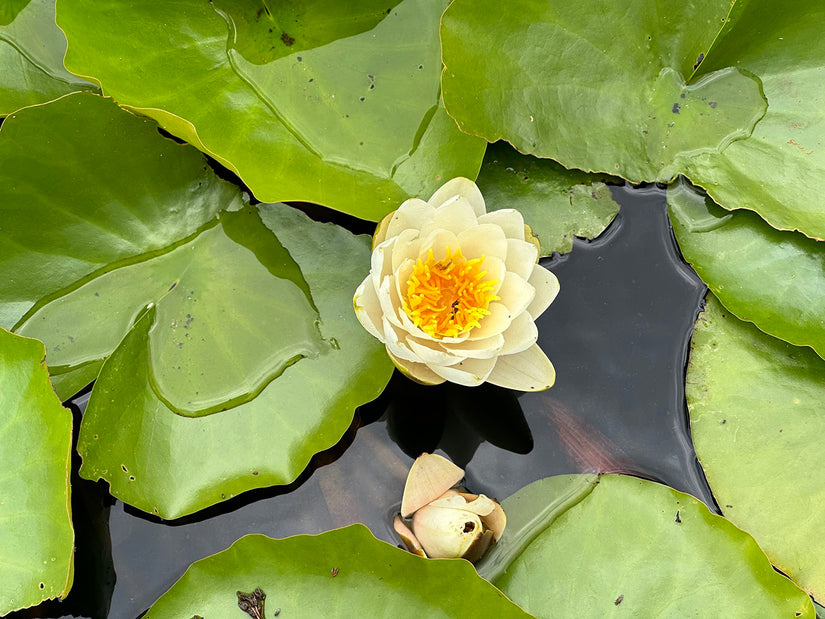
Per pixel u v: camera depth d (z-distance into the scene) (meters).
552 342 1.22
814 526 1.18
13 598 1.13
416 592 1.14
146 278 1.20
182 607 1.15
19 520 1.14
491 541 1.17
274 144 1.19
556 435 1.21
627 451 1.21
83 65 1.16
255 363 1.19
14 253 1.19
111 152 1.19
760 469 1.19
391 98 1.20
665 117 1.21
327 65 1.21
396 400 1.22
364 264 1.21
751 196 1.20
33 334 1.19
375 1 1.21
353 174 1.19
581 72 1.21
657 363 1.22
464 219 1.17
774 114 1.21
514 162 1.23
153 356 1.19
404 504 1.18
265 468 1.18
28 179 1.18
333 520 1.19
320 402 1.19
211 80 1.19
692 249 1.22
